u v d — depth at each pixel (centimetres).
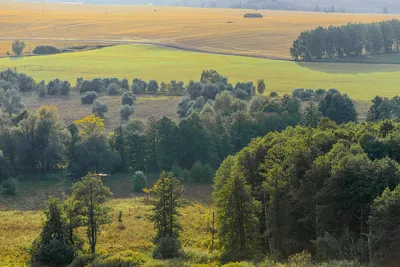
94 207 6669
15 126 11975
